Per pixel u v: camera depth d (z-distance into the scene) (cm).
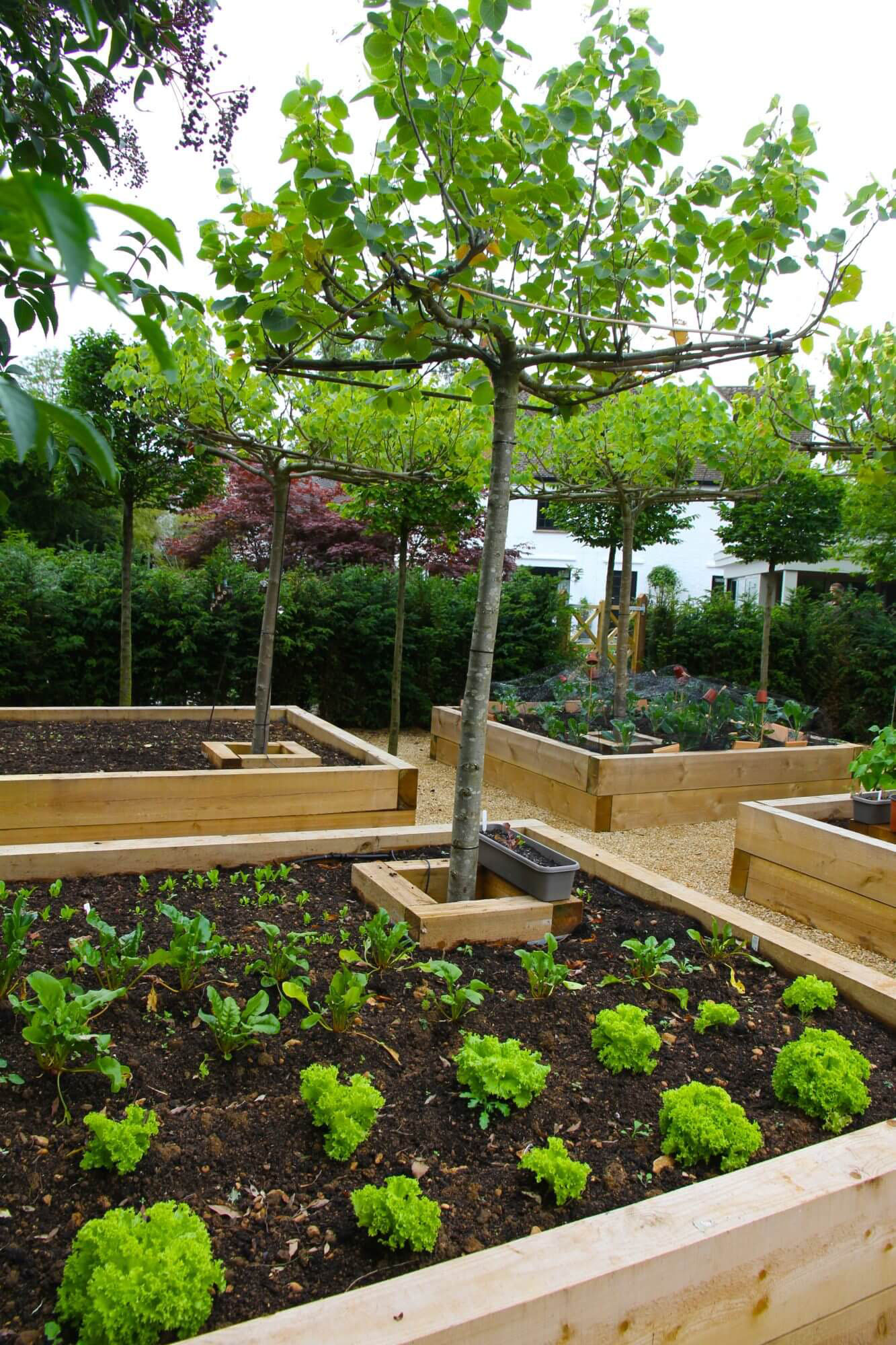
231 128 248
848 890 400
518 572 1152
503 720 803
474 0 212
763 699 803
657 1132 189
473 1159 177
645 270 277
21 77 207
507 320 268
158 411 491
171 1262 132
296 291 256
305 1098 182
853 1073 199
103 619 808
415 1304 125
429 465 591
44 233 60
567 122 234
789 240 292
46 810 409
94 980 226
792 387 573
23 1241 146
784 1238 153
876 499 708
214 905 286
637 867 339
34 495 1397
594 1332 134
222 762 500
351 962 251
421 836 353
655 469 675
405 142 238
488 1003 238
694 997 253
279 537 528
